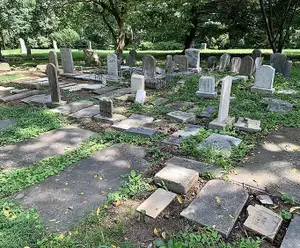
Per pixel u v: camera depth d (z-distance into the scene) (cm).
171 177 339
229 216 284
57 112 627
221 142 455
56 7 1625
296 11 1616
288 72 1030
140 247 251
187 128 532
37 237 260
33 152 444
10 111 636
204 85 759
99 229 272
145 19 1598
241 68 1049
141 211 295
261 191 336
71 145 470
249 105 671
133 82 731
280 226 278
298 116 588
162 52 2338
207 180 361
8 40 2623
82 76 1048
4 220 281
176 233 268
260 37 2012
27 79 1030
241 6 1681
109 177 368
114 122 566
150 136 491
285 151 440
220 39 2617
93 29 3011
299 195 328
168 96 782
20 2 1532
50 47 3078
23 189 341
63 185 349
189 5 1462
